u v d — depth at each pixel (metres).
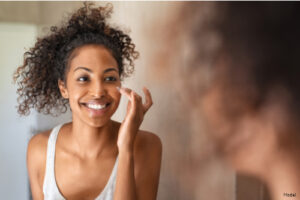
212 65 0.61
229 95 0.57
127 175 0.69
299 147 0.46
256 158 0.53
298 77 0.44
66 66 0.73
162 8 0.77
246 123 0.54
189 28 0.67
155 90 0.87
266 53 0.48
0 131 1.58
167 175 0.87
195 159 0.73
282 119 0.48
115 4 0.95
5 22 1.33
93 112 0.69
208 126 0.66
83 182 0.80
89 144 0.78
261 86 0.50
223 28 0.56
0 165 1.65
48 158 0.82
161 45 0.80
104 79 0.69
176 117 0.80
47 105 0.89
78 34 0.76
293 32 0.44
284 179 0.49
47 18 1.29
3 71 1.54
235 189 0.59
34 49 0.84
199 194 0.73
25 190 1.71
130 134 0.68
